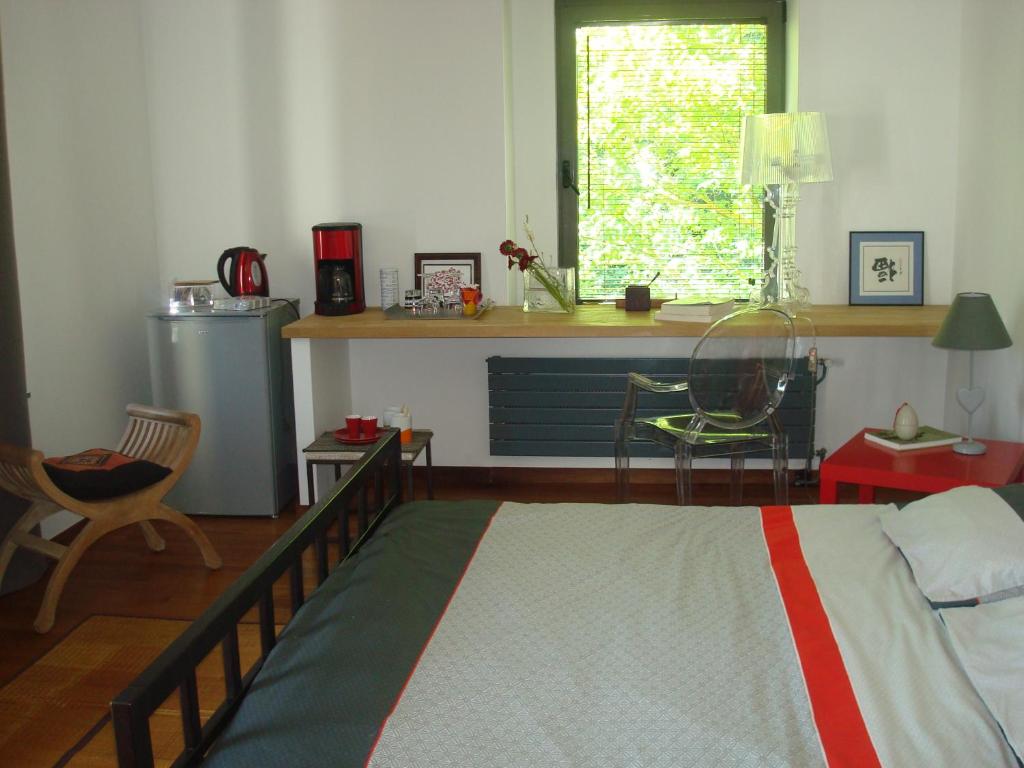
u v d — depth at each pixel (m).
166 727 2.47
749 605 1.92
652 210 4.46
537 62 4.36
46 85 3.74
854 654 1.68
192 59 4.30
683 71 4.36
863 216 4.22
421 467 4.59
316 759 1.44
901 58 4.10
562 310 4.09
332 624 1.82
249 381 3.98
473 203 4.29
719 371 3.35
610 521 2.40
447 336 3.83
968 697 1.56
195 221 4.43
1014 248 3.49
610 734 1.48
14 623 3.13
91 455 3.32
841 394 4.36
